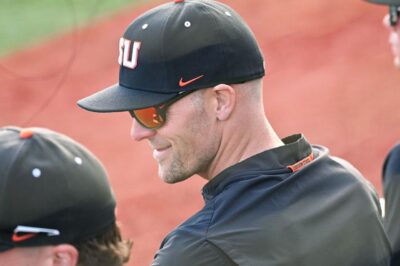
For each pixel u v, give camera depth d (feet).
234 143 27.37
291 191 26.40
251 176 26.45
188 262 25.16
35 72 122.83
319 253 25.89
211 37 26.58
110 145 101.65
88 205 23.66
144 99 26.55
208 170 27.89
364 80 109.50
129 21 132.98
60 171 23.24
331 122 100.83
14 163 22.90
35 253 23.16
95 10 137.49
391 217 34.01
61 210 23.17
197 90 26.61
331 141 96.84
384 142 95.09
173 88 26.40
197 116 26.76
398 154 34.76
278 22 129.29
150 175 93.40
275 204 25.98
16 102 116.47
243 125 27.30
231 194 25.89
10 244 22.91
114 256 24.52
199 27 26.58
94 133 105.19
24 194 22.84
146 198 88.38
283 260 25.38
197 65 26.43
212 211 25.84
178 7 27.09
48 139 23.70
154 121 26.76
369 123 99.66
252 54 27.40
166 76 26.40
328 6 130.82
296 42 122.93
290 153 27.22
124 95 26.94
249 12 133.49
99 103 26.96
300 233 25.84
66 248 23.40
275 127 101.71
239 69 26.94
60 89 118.62
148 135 27.12
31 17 137.69
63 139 24.09
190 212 84.74
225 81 26.73
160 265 25.43
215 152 27.37
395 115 100.78
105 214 24.34
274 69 116.47
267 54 120.88
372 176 88.33
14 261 23.12
